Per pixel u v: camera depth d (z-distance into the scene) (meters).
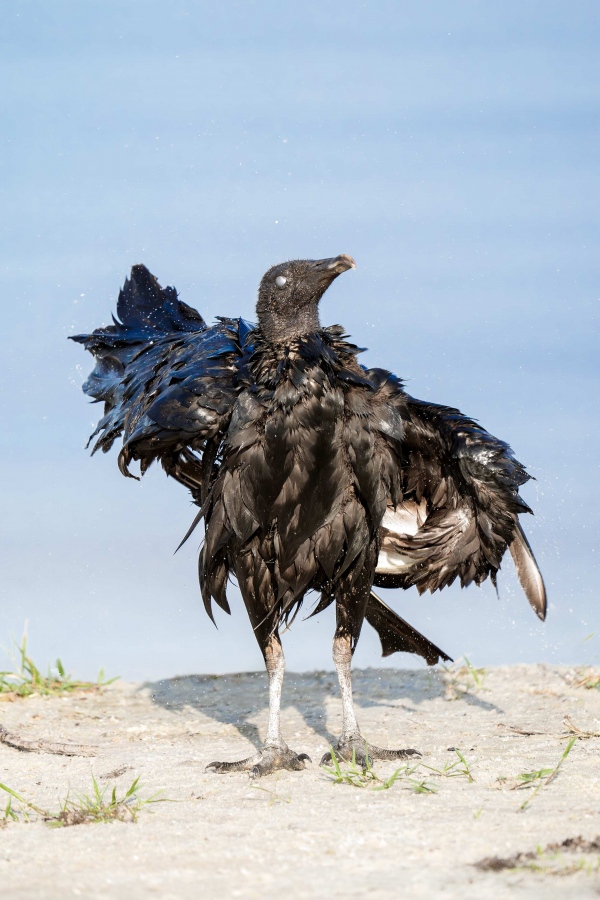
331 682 15.20
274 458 10.80
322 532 11.06
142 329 15.31
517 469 11.47
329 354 11.20
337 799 9.21
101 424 13.21
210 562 11.21
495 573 12.36
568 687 14.23
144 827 8.50
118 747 11.98
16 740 12.08
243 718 13.46
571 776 9.60
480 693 14.24
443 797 9.07
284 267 11.43
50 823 8.79
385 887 6.88
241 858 7.58
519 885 6.80
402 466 12.13
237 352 11.77
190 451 12.36
